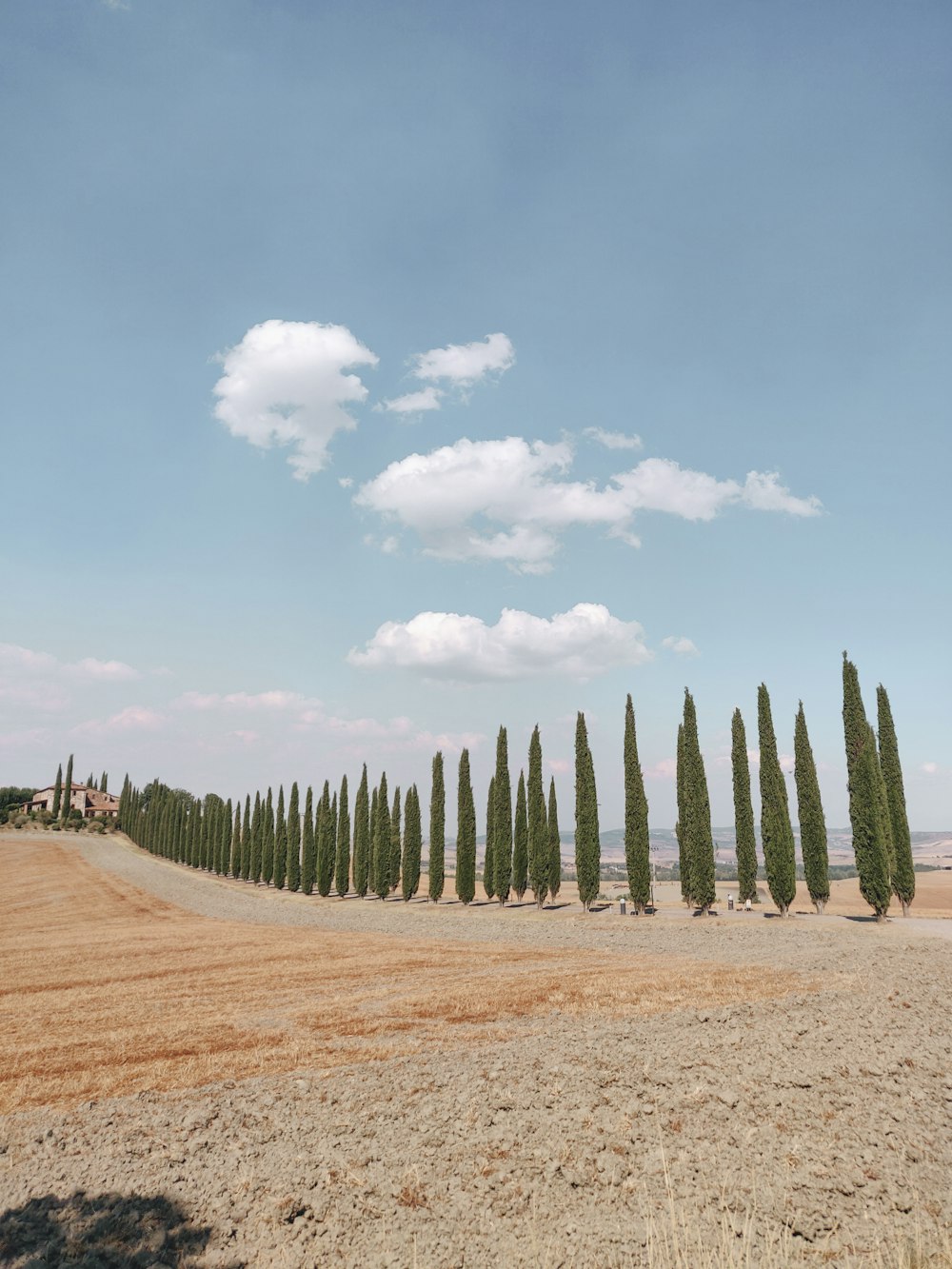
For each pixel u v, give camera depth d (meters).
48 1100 15.88
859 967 26.38
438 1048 18.14
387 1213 10.27
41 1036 21.77
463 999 24.67
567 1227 9.77
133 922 57.12
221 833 115.31
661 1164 11.27
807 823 51.66
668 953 34.91
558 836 61.84
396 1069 16.22
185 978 31.41
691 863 53.09
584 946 38.59
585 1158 11.60
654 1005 22.00
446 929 48.44
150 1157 12.24
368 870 78.38
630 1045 16.70
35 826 159.00
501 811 65.62
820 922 45.34
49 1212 10.62
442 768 73.88
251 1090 15.35
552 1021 20.62
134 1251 9.58
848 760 48.97
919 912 53.34
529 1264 9.05
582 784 58.38
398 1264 9.16
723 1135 12.16
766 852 50.88
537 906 60.78
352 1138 12.56
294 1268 9.20
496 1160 11.58
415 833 72.38
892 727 50.72
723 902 64.69
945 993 21.52
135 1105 14.86
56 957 38.50
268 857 98.00
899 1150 11.63
